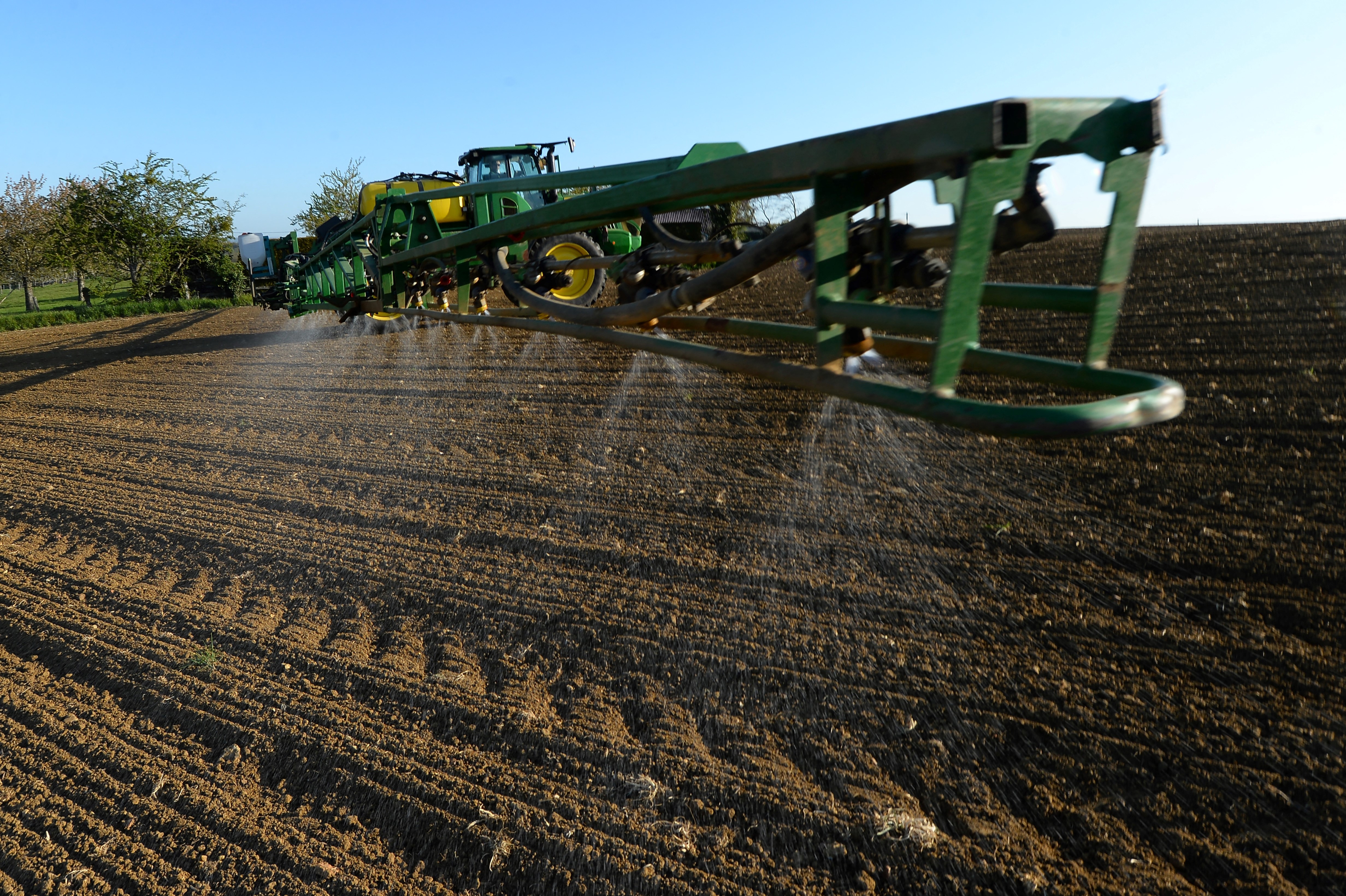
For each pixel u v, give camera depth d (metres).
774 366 2.16
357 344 11.60
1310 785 2.17
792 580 3.50
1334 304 6.63
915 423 5.36
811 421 5.59
